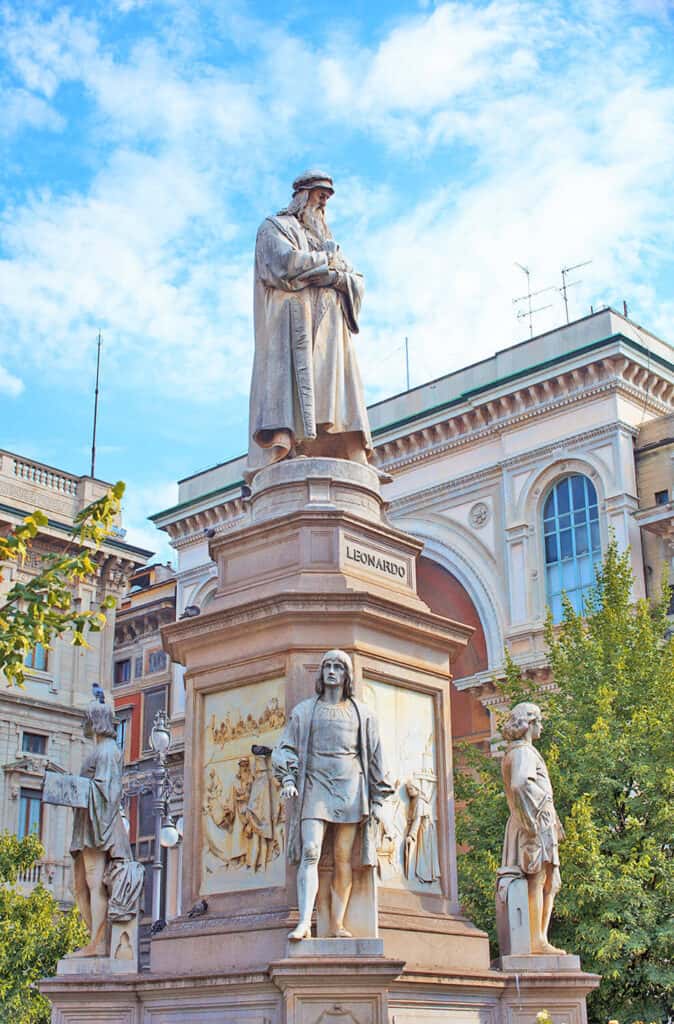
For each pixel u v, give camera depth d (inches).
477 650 1533.0
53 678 1686.8
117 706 2155.5
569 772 822.5
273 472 466.9
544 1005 398.9
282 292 480.7
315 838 357.7
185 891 416.8
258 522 447.2
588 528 1461.6
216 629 429.1
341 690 378.3
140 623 2170.3
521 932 417.1
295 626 411.5
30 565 1690.5
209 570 1929.1
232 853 409.7
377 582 441.1
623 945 730.8
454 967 401.7
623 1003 752.3
